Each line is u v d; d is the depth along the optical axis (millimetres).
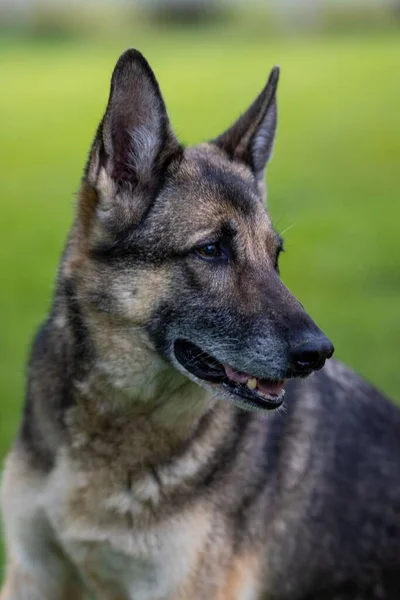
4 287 12867
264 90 5945
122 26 65750
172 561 5211
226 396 5148
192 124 25328
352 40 54969
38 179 20484
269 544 5652
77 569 5656
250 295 5152
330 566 5805
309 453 5730
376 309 12008
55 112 29781
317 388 5887
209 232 5152
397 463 5930
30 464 5434
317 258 14227
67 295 5297
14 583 5938
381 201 17953
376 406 6102
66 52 49312
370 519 5785
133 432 5207
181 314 5133
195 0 70000
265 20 70125
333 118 27578
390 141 24047
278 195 18562
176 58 45375
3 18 61781
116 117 5129
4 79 38344
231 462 5383
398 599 5914
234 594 5414
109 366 5168
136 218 5145
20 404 9258
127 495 5184
